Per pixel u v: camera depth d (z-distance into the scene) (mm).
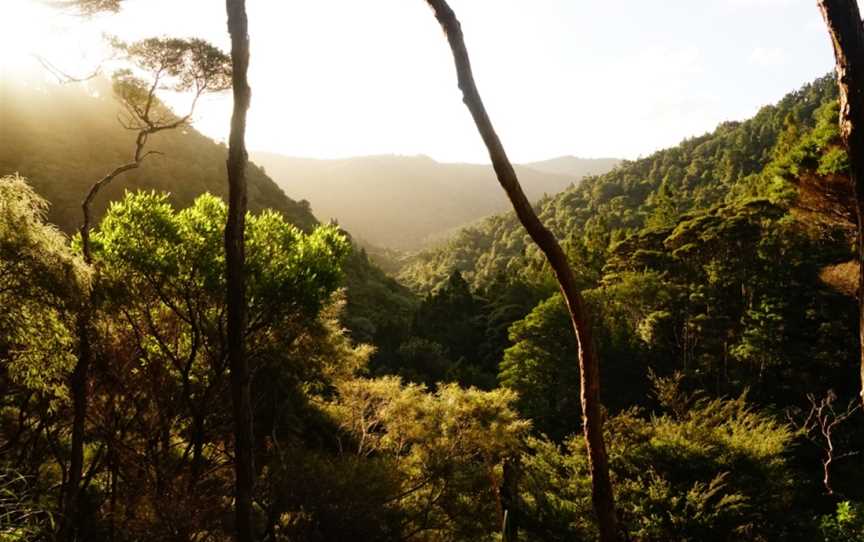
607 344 33281
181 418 12500
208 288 10883
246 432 6000
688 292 34500
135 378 10969
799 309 28016
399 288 110688
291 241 12086
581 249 60875
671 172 154125
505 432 14859
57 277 6543
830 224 25844
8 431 9961
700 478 11250
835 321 26094
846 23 1938
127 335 11133
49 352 6859
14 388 8453
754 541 11055
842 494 18109
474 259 172625
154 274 10570
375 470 12367
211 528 10062
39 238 6363
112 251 10398
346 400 16188
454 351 52406
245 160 6141
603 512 3686
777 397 27328
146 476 10281
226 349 11109
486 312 58000
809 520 11844
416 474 14234
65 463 9898
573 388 32312
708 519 10227
